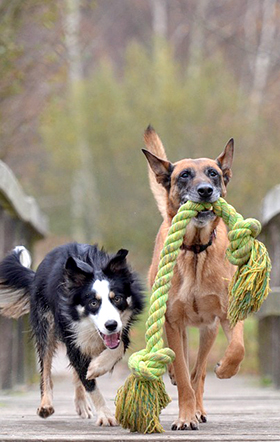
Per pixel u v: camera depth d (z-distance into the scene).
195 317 6.18
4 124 15.91
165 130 25.38
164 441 4.65
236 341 5.60
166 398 5.21
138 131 25.95
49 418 6.40
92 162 27.92
